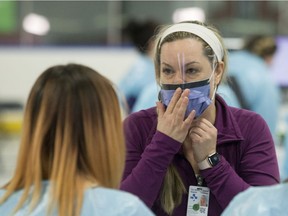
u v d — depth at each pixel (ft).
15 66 48.11
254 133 10.77
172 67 10.19
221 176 10.14
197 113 10.23
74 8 48.14
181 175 10.58
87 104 7.48
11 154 40.47
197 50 10.11
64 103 7.45
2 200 7.50
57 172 7.27
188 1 46.21
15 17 48.34
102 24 47.80
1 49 48.21
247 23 44.29
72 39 48.34
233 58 23.48
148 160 10.09
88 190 7.29
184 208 10.58
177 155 10.61
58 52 48.03
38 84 7.68
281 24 44.14
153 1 47.01
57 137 7.38
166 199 10.49
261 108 23.21
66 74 7.64
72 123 7.41
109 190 7.48
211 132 10.22
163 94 10.35
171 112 10.14
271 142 10.88
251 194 7.85
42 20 48.34
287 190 7.66
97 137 7.48
